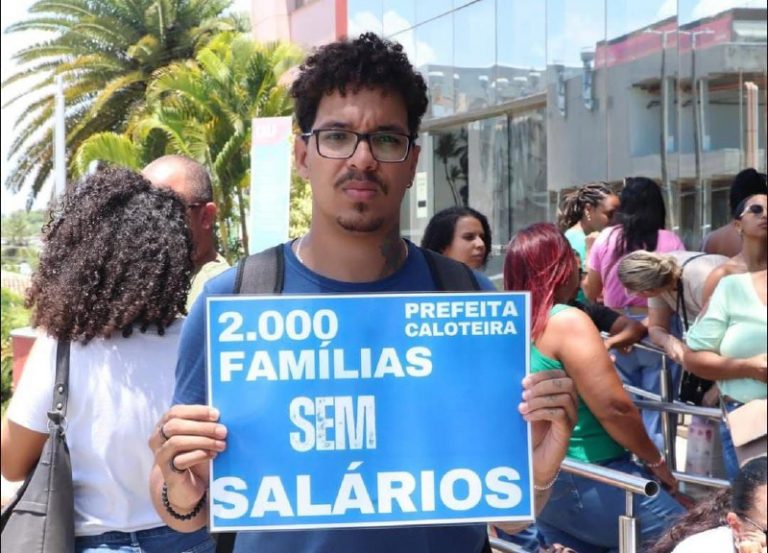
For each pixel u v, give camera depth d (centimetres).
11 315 1912
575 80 825
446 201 1055
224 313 185
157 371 238
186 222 257
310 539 188
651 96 715
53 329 235
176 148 2006
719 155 582
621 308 476
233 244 2114
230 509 183
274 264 194
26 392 235
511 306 187
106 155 2044
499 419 186
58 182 1797
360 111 182
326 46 187
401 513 185
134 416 233
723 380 309
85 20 2500
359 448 185
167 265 243
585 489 313
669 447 396
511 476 185
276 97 1955
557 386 183
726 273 331
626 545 253
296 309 185
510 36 874
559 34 820
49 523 224
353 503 184
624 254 474
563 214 553
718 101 572
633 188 476
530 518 185
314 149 185
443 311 186
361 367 186
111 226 242
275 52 1945
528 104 920
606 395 301
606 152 797
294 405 185
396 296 186
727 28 553
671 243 471
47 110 2628
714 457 387
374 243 190
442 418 186
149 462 234
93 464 233
